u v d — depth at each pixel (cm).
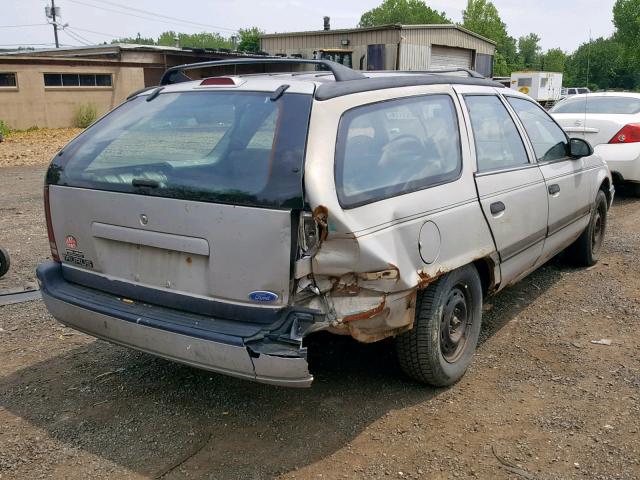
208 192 310
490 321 502
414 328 366
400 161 354
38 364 428
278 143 309
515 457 322
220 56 3200
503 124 466
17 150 1853
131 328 331
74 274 373
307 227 298
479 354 443
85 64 2909
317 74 404
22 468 314
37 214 909
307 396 383
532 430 347
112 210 342
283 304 302
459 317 402
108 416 363
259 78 370
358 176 323
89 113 2945
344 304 310
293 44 3297
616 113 958
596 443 334
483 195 405
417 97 387
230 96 355
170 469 314
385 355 434
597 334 476
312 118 315
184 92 383
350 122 331
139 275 343
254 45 3928
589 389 392
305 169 299
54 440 339
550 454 325
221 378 408
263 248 300
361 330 321
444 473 310
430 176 370
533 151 492
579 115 959
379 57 3009
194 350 312
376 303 315
